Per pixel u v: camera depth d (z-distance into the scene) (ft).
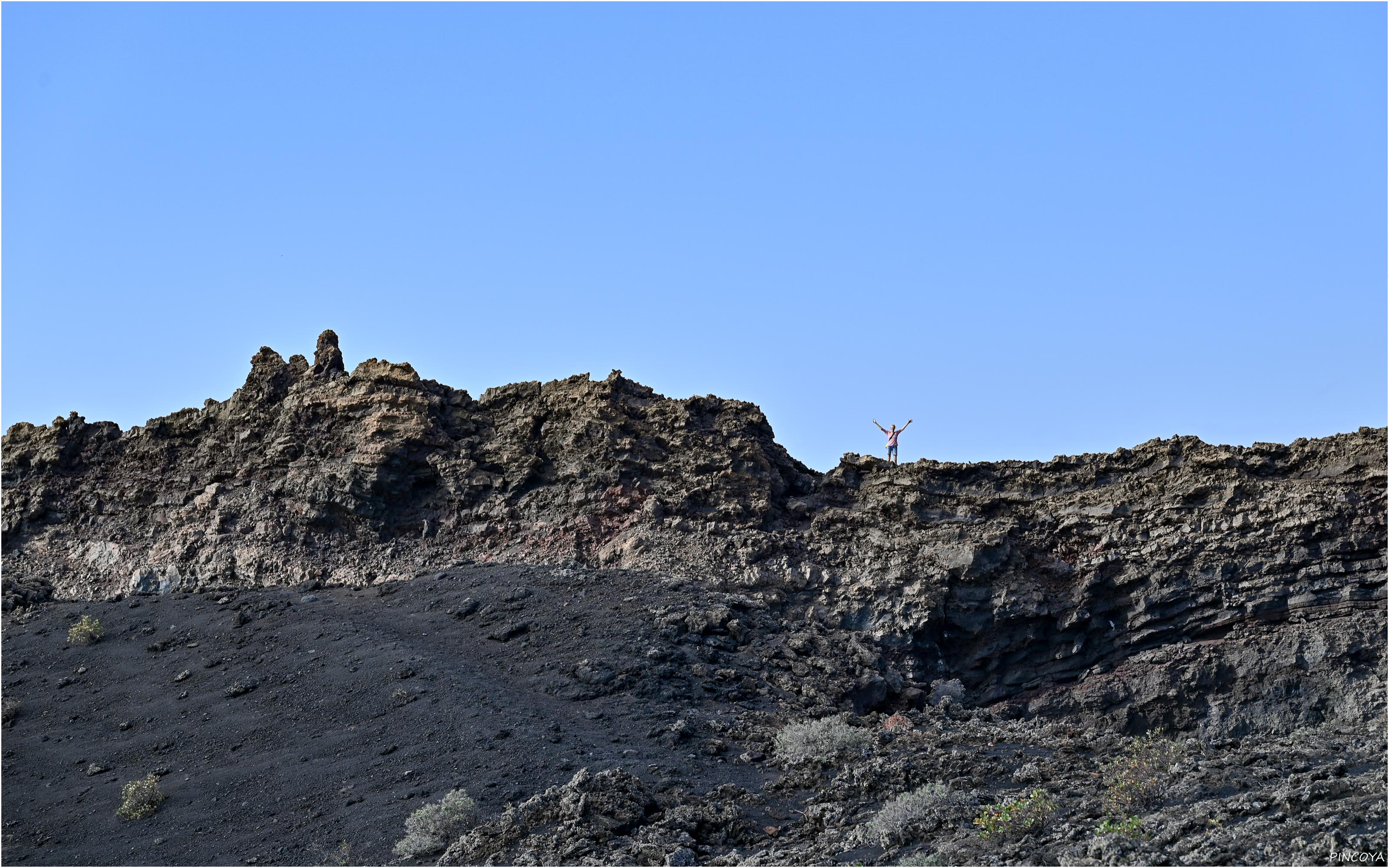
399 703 132.98
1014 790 98.84
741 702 138.00
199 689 147.54
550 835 97.81
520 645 150.00
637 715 130.52
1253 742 102.01
